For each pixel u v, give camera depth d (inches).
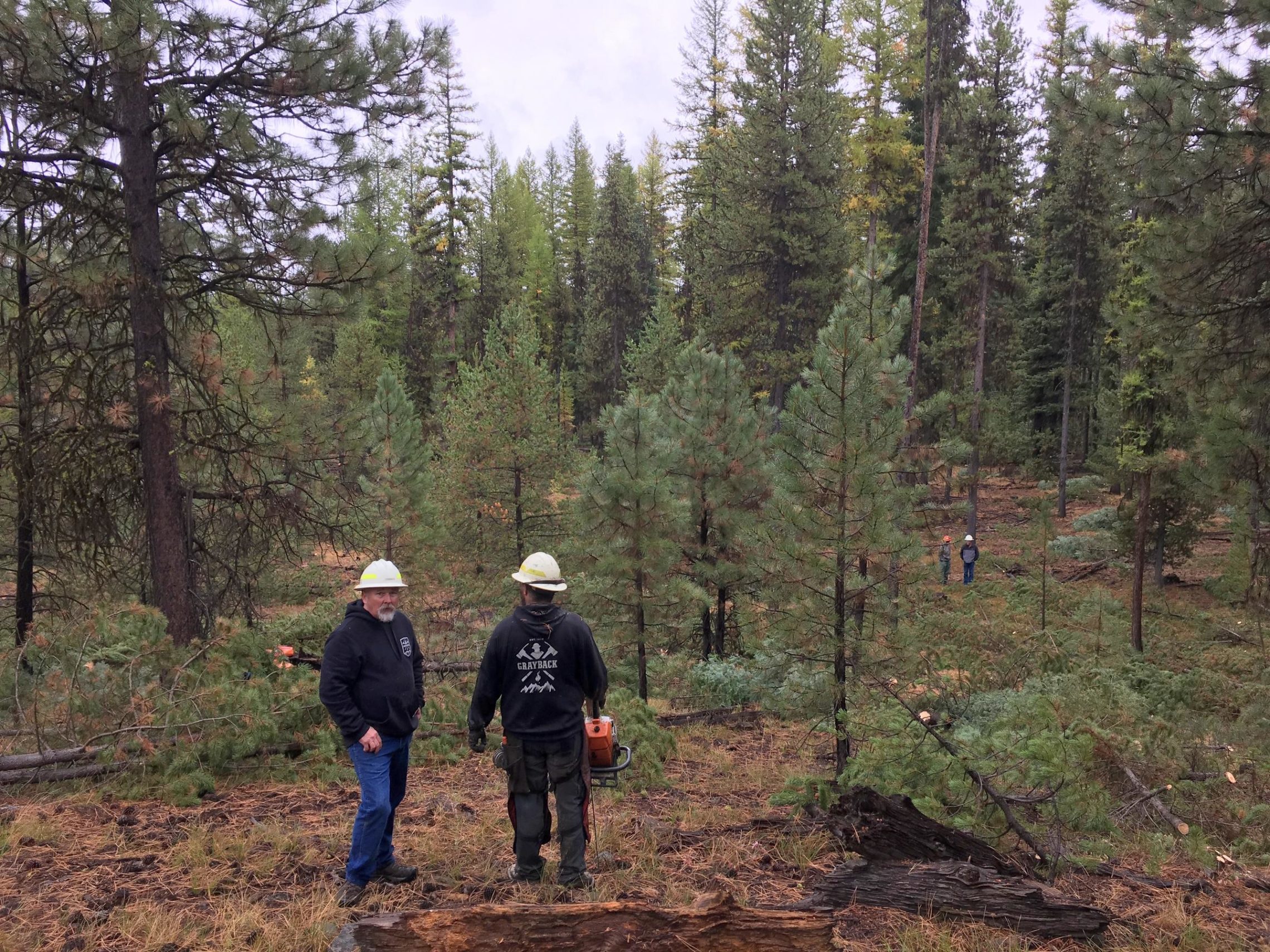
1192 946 178.9
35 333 377.1
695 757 395.2
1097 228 1387.8
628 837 240.4
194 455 390.9
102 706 284.8
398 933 141.4
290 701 318.3
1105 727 303.9
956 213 1285.7
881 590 323.0
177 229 402.6
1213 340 488.4
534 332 886.4
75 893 189.6
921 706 356.2
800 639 321.4
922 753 262.4
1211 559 1050.7
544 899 187.8
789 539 320.2
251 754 304.7
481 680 195.0
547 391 848.3
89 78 346.0
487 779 322.3
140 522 413.1
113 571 414.0
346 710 181.2
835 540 312.7
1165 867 235.1
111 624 311.3
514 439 824.9
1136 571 754.2
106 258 361.4
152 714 283.4
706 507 586.6
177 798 263.0
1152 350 636.1
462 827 249.3
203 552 409.4
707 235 1427.2
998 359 1407.5
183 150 367.2
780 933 151.0
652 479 502.9
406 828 249.0
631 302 2090.3
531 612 194.7
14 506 434.9
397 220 1804.9
